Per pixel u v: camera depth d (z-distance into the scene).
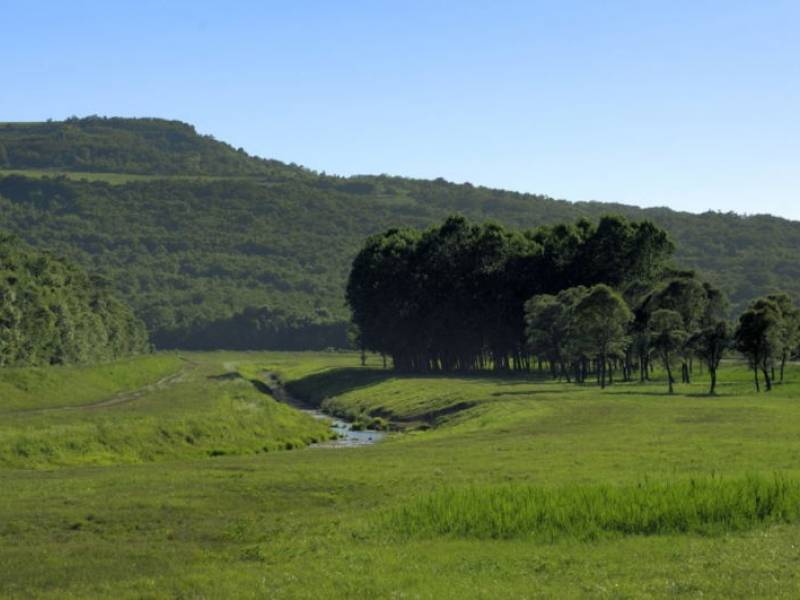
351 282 179.62
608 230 154.12
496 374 162.00
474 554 27.20
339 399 135.62
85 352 154.88
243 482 43.00
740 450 49.47
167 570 27.20
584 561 25.75
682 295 129.12
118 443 63.94
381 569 25.56
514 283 159.62
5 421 72.38
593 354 119.44
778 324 106.38
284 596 22.89
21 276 140.00
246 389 129.62
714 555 25.55
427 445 60.91
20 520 34.81
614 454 49.47
